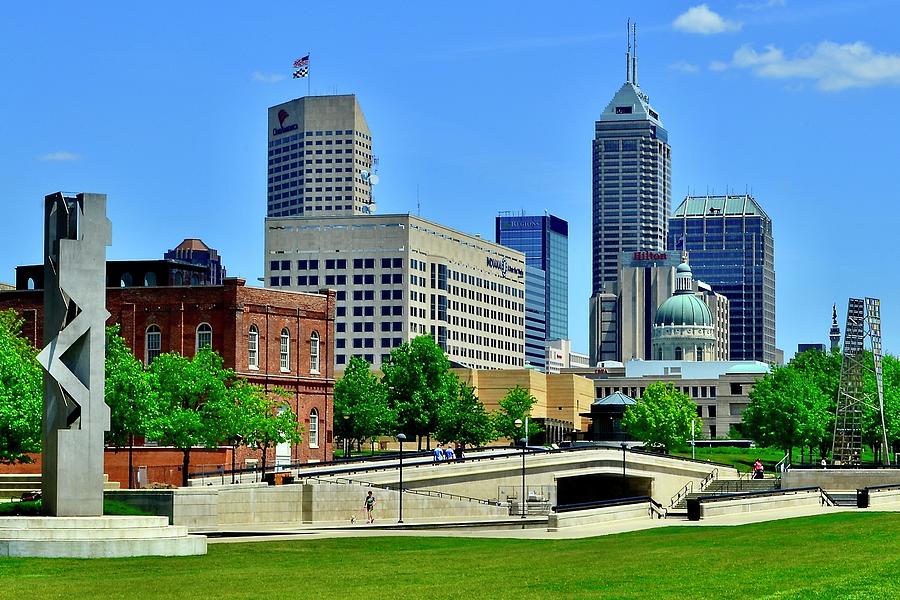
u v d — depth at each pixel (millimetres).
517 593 54438
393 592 55938
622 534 90125
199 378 128125
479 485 145750
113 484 118062
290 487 118250
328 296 167375
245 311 156750
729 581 55562
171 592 56344
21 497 105250
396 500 127938
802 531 81688
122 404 119438
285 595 55188
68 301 74625
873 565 58719
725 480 177125
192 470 135125
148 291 158625
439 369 198625
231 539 88125
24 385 105062
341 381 190625
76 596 55031
